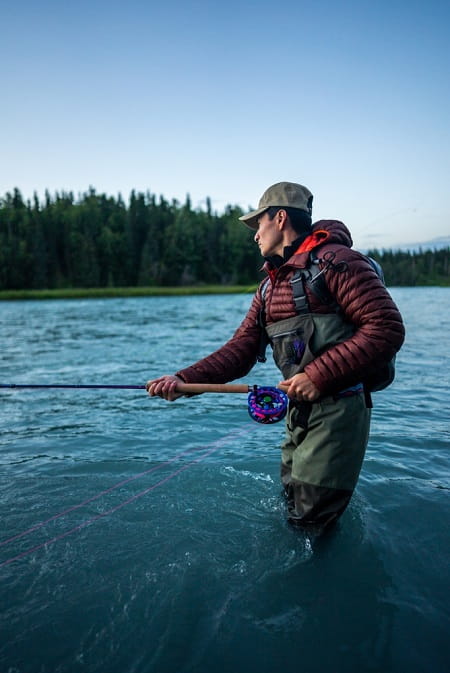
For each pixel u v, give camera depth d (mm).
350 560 2320
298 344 2322
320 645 1793
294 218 2447
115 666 1723
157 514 2816
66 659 1757
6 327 17109
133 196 99500
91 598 2084
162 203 110125
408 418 4730
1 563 2346
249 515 2785
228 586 2145
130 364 8328
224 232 100188
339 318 2246
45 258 82188
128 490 3160
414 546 2432
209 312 25078
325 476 2328
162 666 1716
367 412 2398
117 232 95562
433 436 4152
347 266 2150
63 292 60375
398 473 3346
